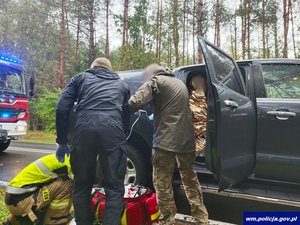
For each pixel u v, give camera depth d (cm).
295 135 372
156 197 332
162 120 320
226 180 340
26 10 2705
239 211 413
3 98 799
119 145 302
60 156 316
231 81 369
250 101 390
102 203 327
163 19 2752
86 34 2398
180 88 323
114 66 1695
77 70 2753
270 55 2689
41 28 2750
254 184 397
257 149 388
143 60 1667
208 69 323
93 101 302
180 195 478
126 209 318
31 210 325
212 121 331
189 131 325
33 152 951
